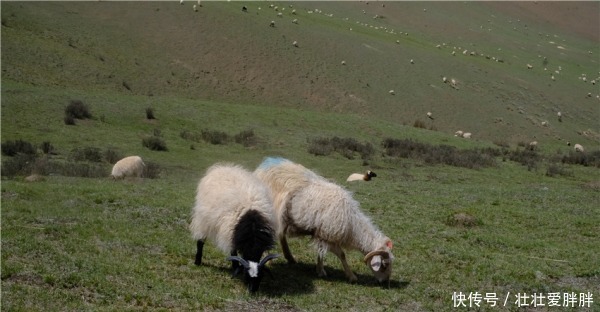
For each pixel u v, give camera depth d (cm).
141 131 4309
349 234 1128
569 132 7731
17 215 1406
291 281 1132
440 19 14150
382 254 1120
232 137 4484
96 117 4422
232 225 1034
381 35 10756
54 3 7488
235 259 982
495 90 8794
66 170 2847
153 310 915
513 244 1520
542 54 13188
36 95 4575
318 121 5472
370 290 1114
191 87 6581
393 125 5881
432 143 5328
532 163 4672
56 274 1001
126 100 5050
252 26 8631
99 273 1038
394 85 7988
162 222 1488
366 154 4356
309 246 1381
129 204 1659
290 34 8794
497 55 11938
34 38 6147
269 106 6638
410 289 1142
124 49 6881
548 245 1542
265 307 984
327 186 1149
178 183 2509
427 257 1366
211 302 969
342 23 10994
